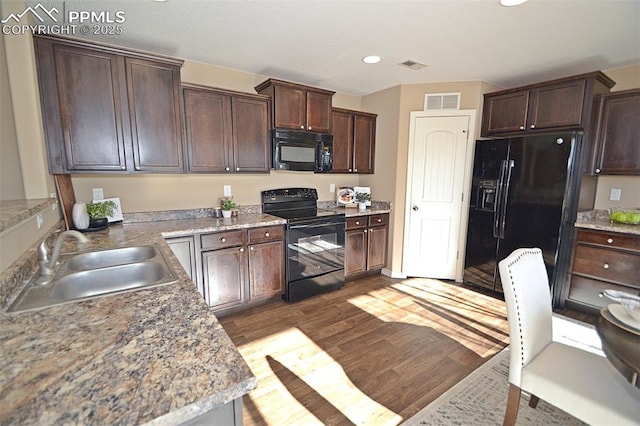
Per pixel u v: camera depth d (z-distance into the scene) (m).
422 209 3.73
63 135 2.12
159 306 1.05
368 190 4.05
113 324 0.92
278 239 2.99
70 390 0.63
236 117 2.91
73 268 1.63
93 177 2.56
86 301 1.09
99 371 0.70
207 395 0.63
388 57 2.78
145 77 2.40
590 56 2.71
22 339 0.83
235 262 2.75
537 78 3.35
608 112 2.83
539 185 2.88
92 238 2.12
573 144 2.68
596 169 2.93
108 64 2.25
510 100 3.24
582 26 2.15
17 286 1.18
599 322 1.29
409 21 2.11
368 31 2.27
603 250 2.72
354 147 3.84
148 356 0.76
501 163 3.12
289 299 3.07
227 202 3.05
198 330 0.89
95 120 2.23
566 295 2.98
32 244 1.50
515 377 1.41
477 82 3.43
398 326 2.62
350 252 3.61
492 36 2.33
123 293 1.16
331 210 3.74
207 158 2.78
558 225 2.79
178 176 2.95
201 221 2.86
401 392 1.84
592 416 1.19
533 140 2.89
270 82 3.02
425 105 3.59
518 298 1.40
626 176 2.93
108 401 0.60
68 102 2.13
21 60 1.89
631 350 1.07
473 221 3.43
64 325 0.92
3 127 1.80
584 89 2.77
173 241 2.43
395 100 3.73
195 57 2.81
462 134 3.51
